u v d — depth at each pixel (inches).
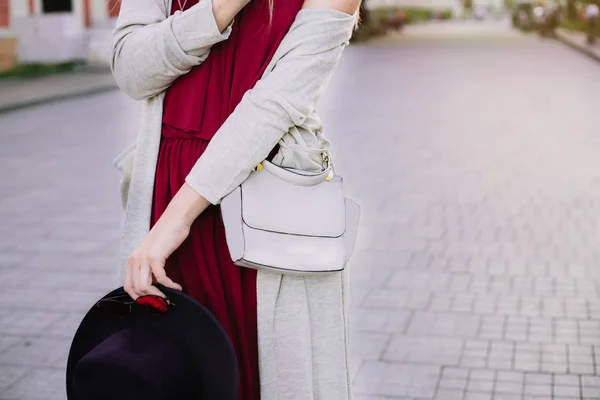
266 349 65.3
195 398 59.1
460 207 288.5
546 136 437.4
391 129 466.6
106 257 238.1
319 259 62.6
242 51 63.9
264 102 60.9
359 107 563.5
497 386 157.9
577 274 219.1
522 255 235.0
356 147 408.5
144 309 59.4
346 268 70.0
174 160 65.4
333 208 64.5
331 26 62.1
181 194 61.4
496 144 414.6
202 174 61.1
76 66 839.7
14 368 166.2
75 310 197.6
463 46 1263.5
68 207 297.1
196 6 61.6
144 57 62.8
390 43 1364.4
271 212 62.3
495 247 242.5
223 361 58.3
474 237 252.5
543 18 1524.4
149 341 58.2
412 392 155.1
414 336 180.7
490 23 2341.3
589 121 489.1
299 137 63.2
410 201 297.6
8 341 179.3
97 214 287.1
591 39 1136.8
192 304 58.6
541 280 214.8
